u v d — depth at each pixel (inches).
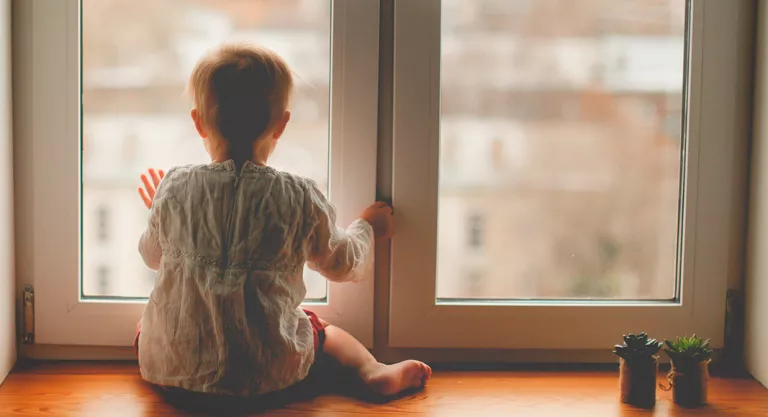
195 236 48.6
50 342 57.1
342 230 53.2
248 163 49.5
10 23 54.2
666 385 54.9
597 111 58.3
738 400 52.2
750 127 57.4
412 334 57.9
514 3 57.0
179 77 56.7
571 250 59.5
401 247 57.1
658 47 57.7
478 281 59.2
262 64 49.6
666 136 58.5
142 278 58.1
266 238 48.8
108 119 56.6
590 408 50.6
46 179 55.7
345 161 56.4
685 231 57.9
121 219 57.4
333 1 55.2
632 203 59.2
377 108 56.3
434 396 52.1
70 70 55.1
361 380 52.3
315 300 58.1
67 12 54.8
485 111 57.7
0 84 51.9
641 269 59.6
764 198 55.0
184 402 49.6
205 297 48.1
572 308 58.0
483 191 58.5
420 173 56.7
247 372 48.2
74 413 48.1
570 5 57.3
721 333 58.6
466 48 57.1
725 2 56.3
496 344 58.2
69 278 56.6
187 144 57.2
